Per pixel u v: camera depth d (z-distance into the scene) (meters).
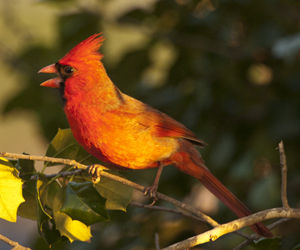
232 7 8.42
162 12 8.78
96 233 8.41
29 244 8.14
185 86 8.91
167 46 9.25
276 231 7.83
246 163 7.95
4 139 20.23
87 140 6.45
